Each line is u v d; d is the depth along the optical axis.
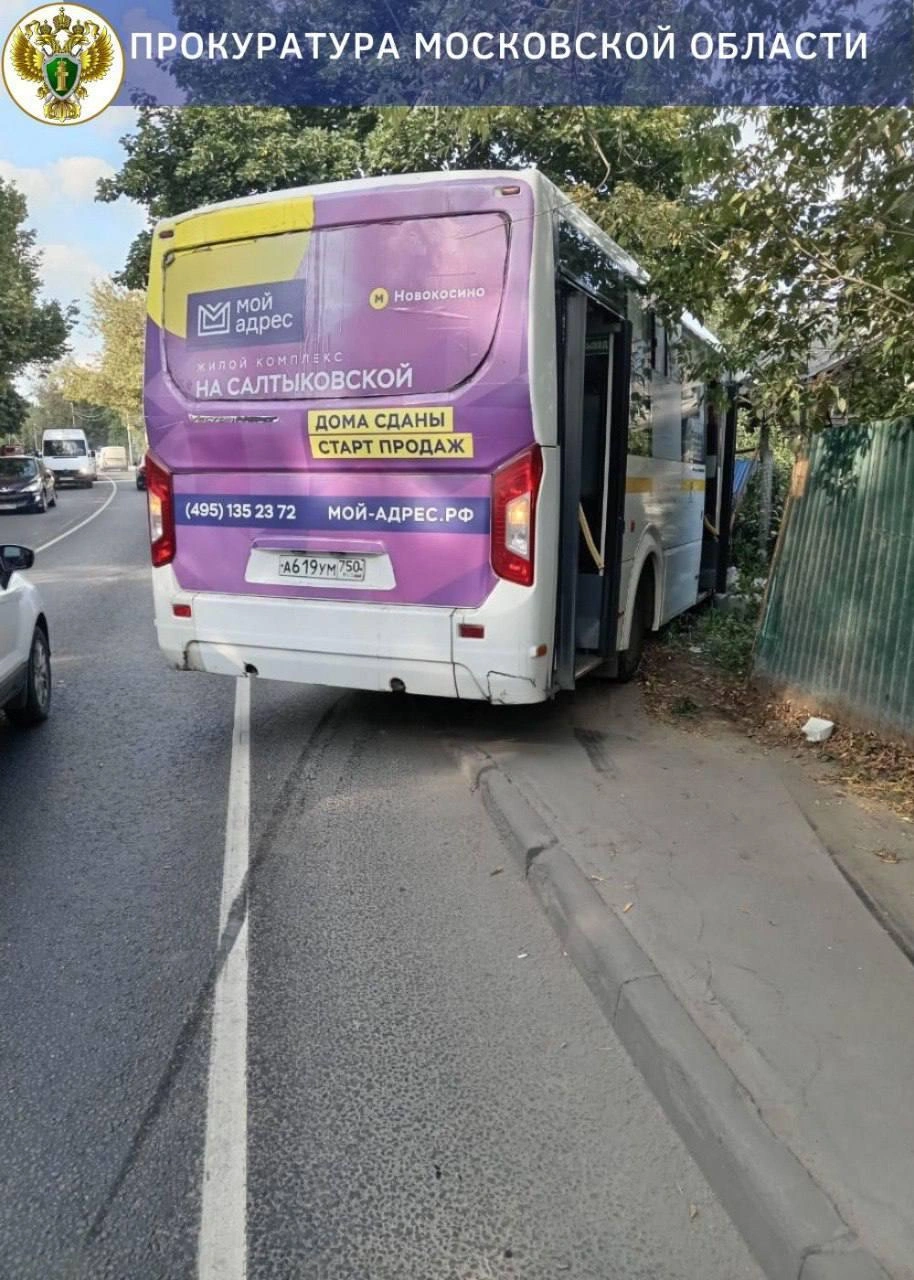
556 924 4.08
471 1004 3.56
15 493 28.58
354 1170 2.76
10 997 3.58
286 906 4.27
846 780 5.47
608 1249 2.50
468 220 5.18
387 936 4.02
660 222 6.27
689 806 5.04
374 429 5.44
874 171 5.06
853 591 6.18
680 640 9.20
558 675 5.74
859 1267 2.28
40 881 4.49
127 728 6.81
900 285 5.31
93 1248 2.50
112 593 13.04
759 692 7.10
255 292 5.66
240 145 15.01
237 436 5.80
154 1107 3.01
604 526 6.68
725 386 8.02
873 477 6.05
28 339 34.31
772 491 13.83
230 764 6.05
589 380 6.64
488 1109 3.01
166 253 5.93
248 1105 3.02
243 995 3.60
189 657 6.22
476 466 5.28
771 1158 2.59
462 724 6.62
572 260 5.62
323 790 5.61
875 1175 2.55
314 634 5.79
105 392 60.59
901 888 4.20
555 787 5.29
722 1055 3.02
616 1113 3.00
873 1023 3.21
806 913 3.94
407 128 11.19
